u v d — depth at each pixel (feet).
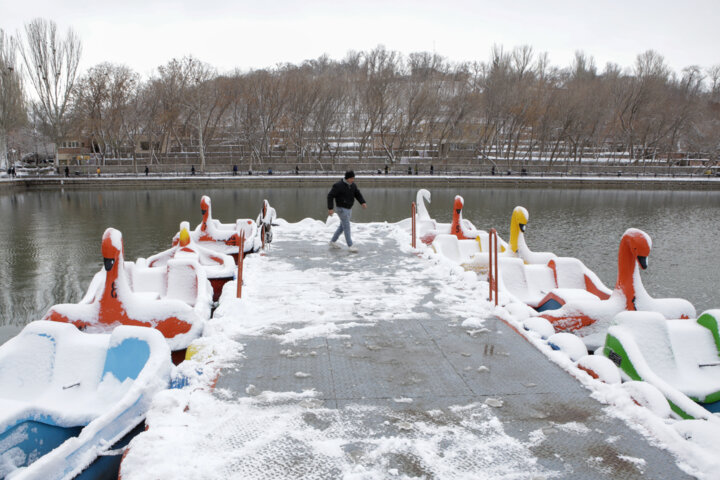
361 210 105.70
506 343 17.39
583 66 275.80
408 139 210.59
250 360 15.69
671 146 216.74
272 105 193.98
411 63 239.71
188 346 17.30
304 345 17.02
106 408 14.06
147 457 10.21
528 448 11.03
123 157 213.66
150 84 209.36
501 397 13.43
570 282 26.68
